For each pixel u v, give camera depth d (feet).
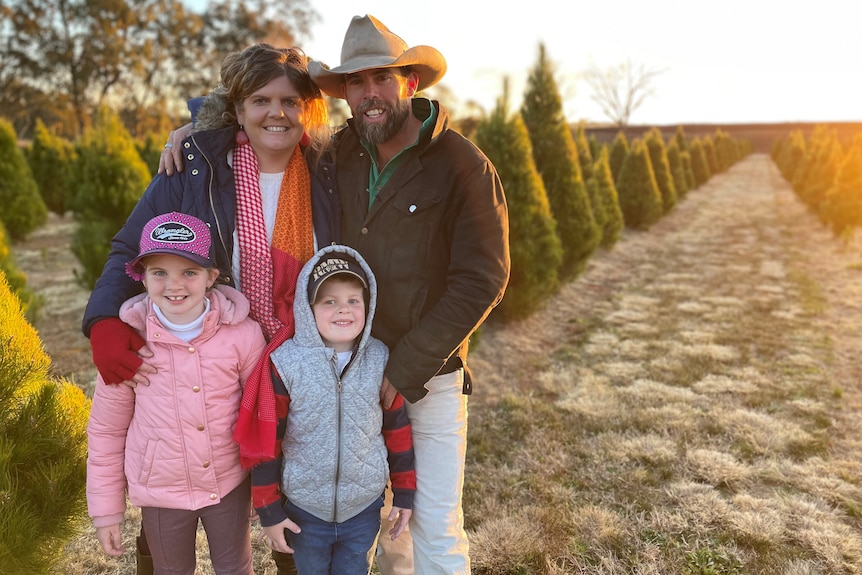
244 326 5.31
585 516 9.21
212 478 5.23
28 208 31.19
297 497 5.45
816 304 22.16
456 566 6.03
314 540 5.62
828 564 8.17
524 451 11.38
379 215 5.66
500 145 18.42
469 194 5.42
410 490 5.94
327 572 5.81
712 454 11.05
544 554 8.30
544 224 19.27
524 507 9.48
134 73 119.75
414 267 5.63
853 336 18.54
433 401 6.05
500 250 5.44
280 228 5.66
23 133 113.91
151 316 4.93
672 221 47.16
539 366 16.21
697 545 8.55
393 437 5.77
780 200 60.70
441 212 5.54
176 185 5.53
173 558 5.41
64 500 5.43
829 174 43.57
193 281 4.96
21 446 5.36
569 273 24.11
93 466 5.12
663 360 16.48
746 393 14.16
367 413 5.43
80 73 113.19
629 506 9.57
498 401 13.78
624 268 29.91
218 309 5.11
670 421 12.52
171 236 4.83
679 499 9.66
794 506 9.46
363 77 5.60
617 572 8.04
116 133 19.94
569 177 23.21
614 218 32.81
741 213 51.37
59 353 15.97
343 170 6.07
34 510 5.24
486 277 5.33
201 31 125.29
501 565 8.14
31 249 31.45
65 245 32.68
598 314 21.61
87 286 18.06
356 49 5.54
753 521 8.98
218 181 5.52
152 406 5.01
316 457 5.33
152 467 5.07
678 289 25.26
